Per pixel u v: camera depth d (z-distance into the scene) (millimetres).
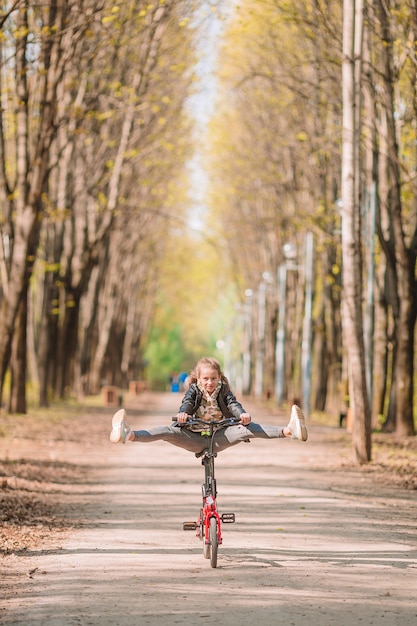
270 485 17234
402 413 29312
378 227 29750
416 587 8641
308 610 7711
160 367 131625
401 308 29297
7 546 10586
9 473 17203
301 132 38344
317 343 50219
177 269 89938
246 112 47281
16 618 7477
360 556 10180
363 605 7914
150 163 40250
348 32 21188
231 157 51625
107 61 32719
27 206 28906
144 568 9430
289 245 50312
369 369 31297
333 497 15570
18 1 21062
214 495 9773
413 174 30375
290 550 10500
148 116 39281
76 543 10891
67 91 28672
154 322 124750
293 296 59906
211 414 9594
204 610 7699
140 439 9227
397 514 13711
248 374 83938
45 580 8883
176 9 34250
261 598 8133
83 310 61031
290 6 28422
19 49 23859
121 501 14719
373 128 26781
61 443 25609
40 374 40719
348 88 21250
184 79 39750
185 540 11125
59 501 14531
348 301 21422
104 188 42219
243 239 66625
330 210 38906
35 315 54062
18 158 28906
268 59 38469
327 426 37875
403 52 25516
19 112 28344
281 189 49031
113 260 60438
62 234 39812
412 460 21734
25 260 29266
